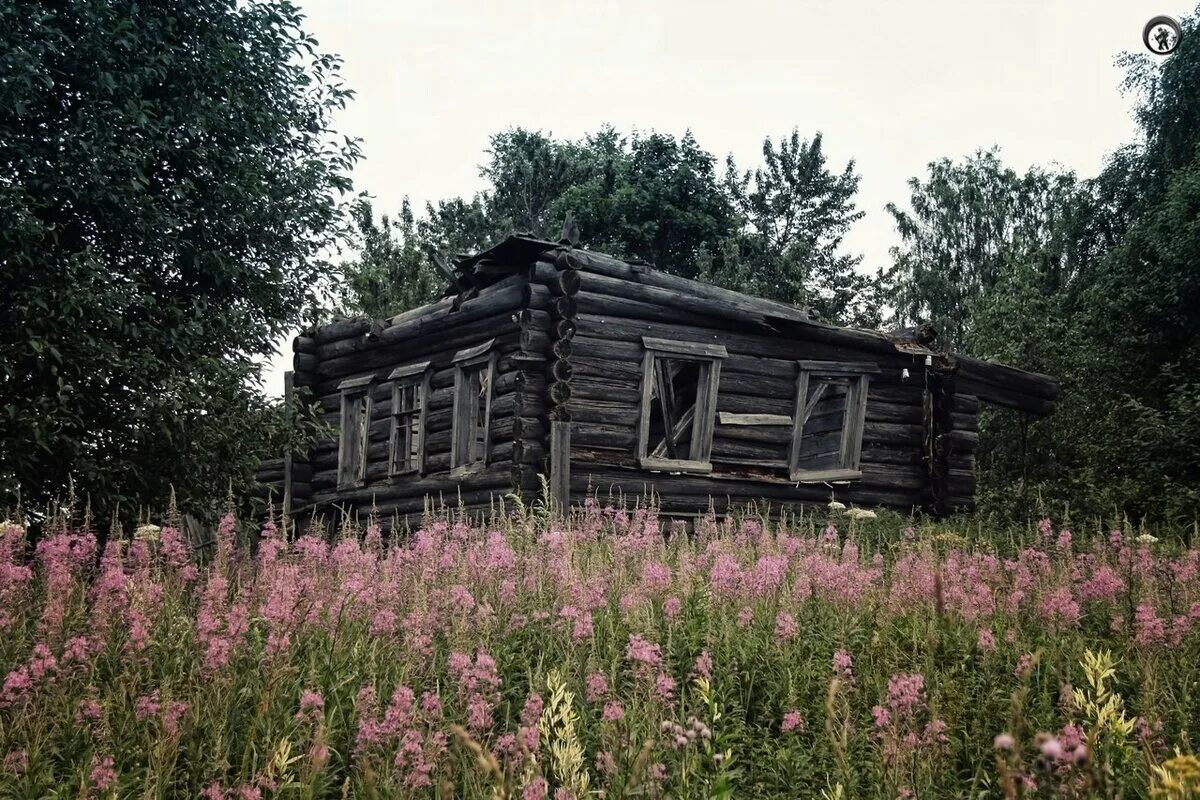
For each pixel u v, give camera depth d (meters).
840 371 16.12
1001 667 6.46
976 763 5.33
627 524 9.80
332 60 14.25
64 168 11.97
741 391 15.35
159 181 13.35
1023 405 17.52
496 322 14.76
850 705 5.94
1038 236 43.38
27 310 11.07
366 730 4.83
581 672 6.01
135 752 5.00
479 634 6.50
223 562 7.27
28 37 11.98
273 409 13.45
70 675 5.47
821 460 16.78
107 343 11.72
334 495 17.42
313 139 14.33
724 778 4.36
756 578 7.36
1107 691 5.68
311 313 14.54
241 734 5.34
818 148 43.81
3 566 6.41
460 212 41.00
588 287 14.07
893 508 16.70
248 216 13.35
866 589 7.57
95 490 11.77
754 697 6.32
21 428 11.11
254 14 13.97
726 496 15.09
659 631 6.57
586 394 14.05
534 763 4.20
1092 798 3.57
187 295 13.48
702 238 37.75
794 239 43.22
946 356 16.86
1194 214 24.56
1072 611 7.09
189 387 12.14
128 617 6.21
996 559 8.47
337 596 6.87
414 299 30.72
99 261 11.66
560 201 37.88
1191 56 28.58
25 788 4.69
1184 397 20.09
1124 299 24.92
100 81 12.06
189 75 13.23
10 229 10.97
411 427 16.41
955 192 44.44
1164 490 18.34
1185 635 6.56
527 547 8.23
